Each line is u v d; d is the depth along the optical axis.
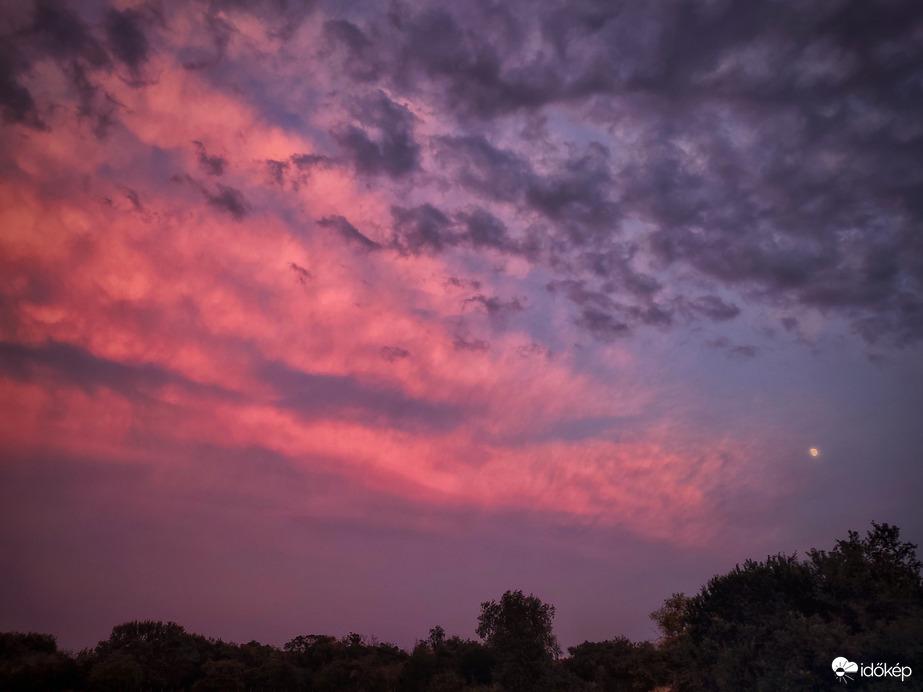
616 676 27.69
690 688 16.86
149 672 32.31
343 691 32.16
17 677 28.38
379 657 36.25
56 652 32.34
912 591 16.11
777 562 18.09
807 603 16.64
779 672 13.71
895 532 17.73
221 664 33.44
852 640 13.84
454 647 36.50
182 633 36.69
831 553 17.53
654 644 27.45
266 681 33.34
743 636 15.83
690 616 18.47
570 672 30.59
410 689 31.84
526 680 28.97
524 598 32.97
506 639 30.53
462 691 28.64
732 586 17.86
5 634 31.88
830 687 13.50
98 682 29.77
